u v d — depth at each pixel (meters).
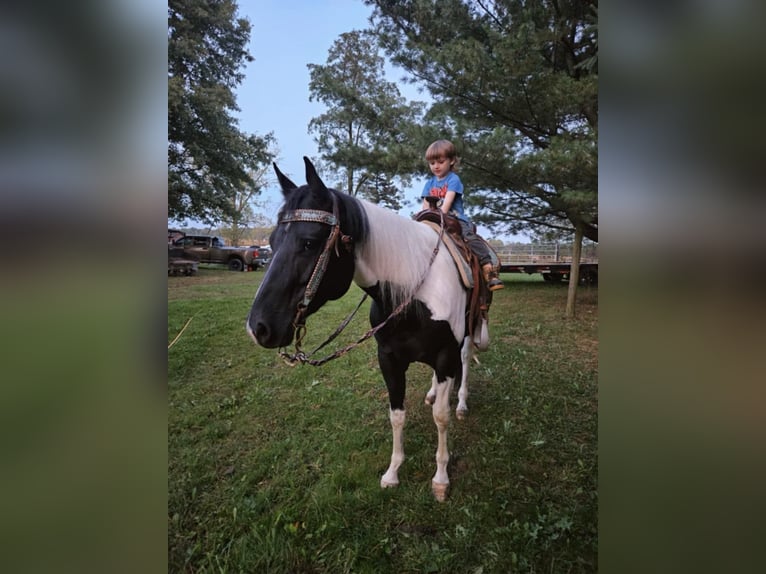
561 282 10.90
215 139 11.95
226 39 12.49
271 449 2.42
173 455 2.39
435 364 1.89
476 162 4.47
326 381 3.55
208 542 1.74
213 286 9.73
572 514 1.79
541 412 2.80
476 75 4.40
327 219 1.45
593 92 3.91
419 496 1.95
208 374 3.79
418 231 1.84
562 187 4.41
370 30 5.57
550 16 4.53
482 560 1.58
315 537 1.73
